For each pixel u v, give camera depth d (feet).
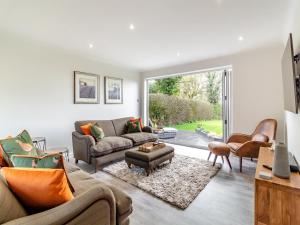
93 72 14.44
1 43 9.56
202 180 8.41
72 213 3.04
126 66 16.65
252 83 11.87
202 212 6.08
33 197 3.22
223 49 11.60
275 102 11.07
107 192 3.79
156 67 17.06
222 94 13.56
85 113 13.89
